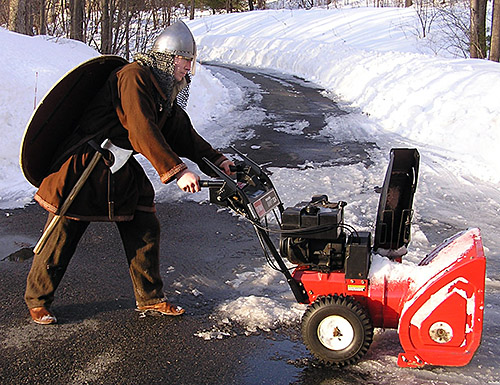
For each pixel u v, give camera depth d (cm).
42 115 416
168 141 464
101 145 422
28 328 447
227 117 1301
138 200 449
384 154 1007
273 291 519
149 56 425
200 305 490
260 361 403
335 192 805
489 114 1058
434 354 371
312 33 2688
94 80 437
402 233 435
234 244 634
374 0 4122
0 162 855
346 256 396
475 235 395
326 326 388
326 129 1192
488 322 462
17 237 646
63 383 377
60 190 425
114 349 418
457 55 2083
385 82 1438
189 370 392
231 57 2539
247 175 420
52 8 1644
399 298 385
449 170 919
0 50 1025
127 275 549
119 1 1670
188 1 4128
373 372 386
